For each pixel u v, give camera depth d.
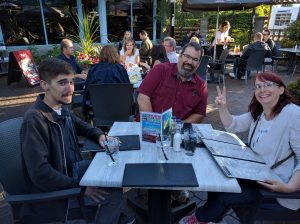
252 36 10.32
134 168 1.51
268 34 8.46
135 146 1.79
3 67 7.96
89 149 1.81
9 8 8.09
